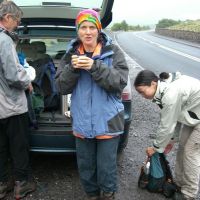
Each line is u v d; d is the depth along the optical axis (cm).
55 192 234
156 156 230
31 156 285
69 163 276
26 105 215
